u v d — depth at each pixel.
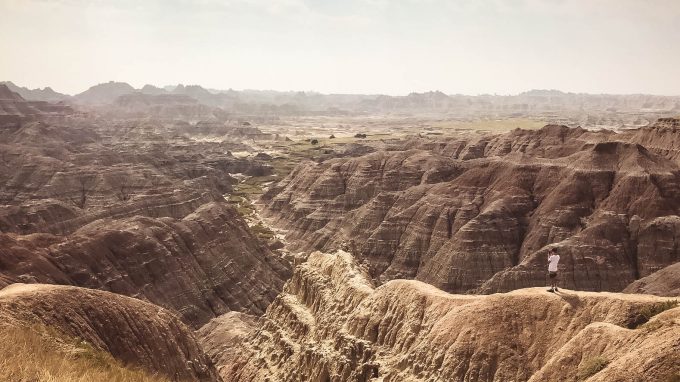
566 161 147.12
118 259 110.44
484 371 51.12
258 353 82.38
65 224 149.12
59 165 191.62
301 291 86.38
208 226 133.62
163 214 163.75
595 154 142.38
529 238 129.88
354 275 77.25
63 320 66.31
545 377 44.62
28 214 145.62
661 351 36.81
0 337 49.34
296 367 71.25
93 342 66.81
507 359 50.78
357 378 60.78
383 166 182.50
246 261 132.25
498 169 151.50
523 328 52.19
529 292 54.53
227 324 101.81
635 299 48.94
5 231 138.25
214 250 129.25
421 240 138.75
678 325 39.62
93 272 104.62
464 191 148.12
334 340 68.25
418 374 55.53
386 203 157.25
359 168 183.38
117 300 75.44
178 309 110.56
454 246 128.75
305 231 168.88
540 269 115.94
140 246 114.88
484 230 129.50
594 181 135.88
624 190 130.12
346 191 178.12
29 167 190.12
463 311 56.44
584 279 114.62
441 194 148.50
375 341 64.31
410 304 63.09
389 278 133.88
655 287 98.62
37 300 66.25
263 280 130.25
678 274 98.69
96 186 182.12
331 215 170.50
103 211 156.62
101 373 46.78
